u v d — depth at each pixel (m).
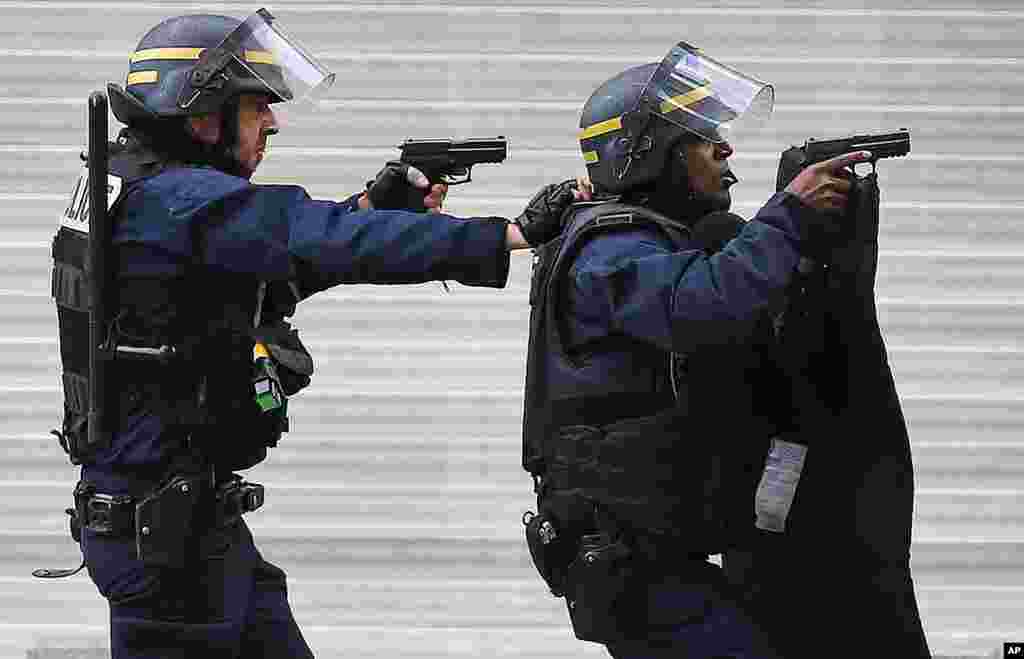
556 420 12.44
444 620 19.42
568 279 12.29
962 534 19.30
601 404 12.23
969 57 19.27
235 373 12.24
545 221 11.70
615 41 19.31
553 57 19.31
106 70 19.27
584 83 19.34
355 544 19.41
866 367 13.38
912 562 19.30
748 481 12.55
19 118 19.23
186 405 12.13
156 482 12.20
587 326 12.21
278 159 19.34
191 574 12.28
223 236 11.80
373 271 11.68
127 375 12.09
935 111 19.28
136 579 12.27
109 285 12.04
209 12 19.28
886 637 13.78
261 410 12.41
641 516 12.06
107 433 12.11
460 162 13.00
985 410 19.31
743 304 11.36
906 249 19.30
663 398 12.23
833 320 13.28
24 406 19.28
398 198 13.12
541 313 12.70
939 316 19.31
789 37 19.30
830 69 19.28
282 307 12.62
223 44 12.29
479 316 19.41
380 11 19.25
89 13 19.20
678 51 12.53
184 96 12.23
